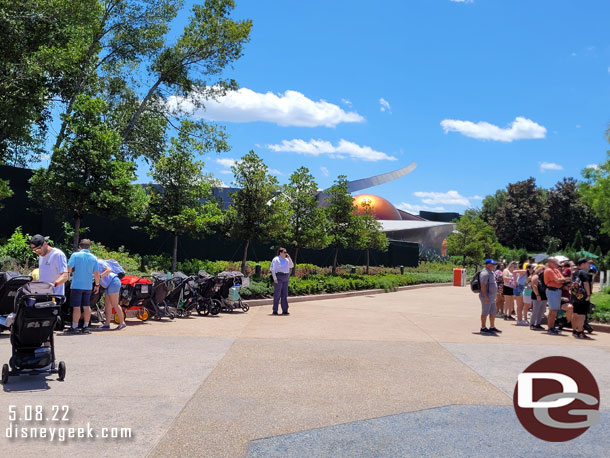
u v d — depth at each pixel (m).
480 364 8.25
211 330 10.86
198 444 4.57
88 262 9.72
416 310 16.53
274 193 21.44
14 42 18.11
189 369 7.32
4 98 17.94
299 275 25.95
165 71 27.48
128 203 16.89
